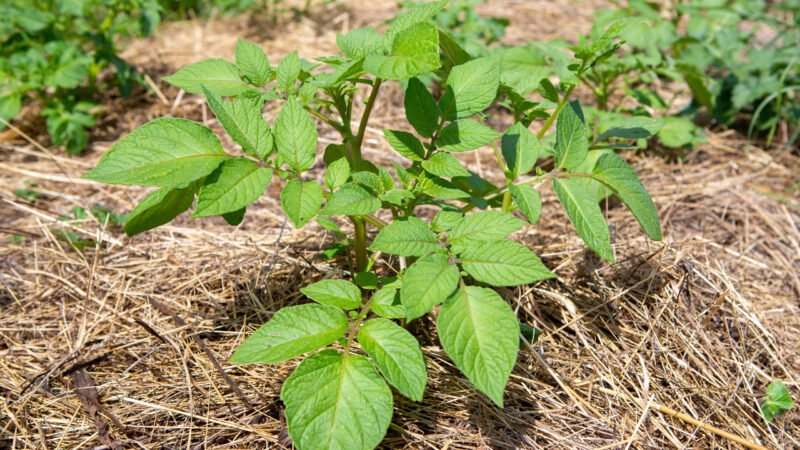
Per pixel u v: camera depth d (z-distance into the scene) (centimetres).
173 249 90
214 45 144
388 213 93
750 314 83
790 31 134
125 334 79
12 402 73
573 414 73
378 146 110
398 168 70
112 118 118
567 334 80
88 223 94
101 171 64
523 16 163
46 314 82
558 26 157
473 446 70
